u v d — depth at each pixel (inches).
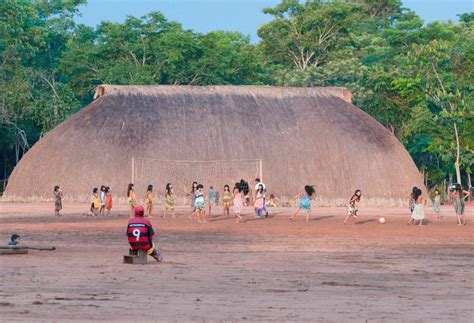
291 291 940.6
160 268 1186.6
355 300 868.6
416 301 865.5
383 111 5108.3
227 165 3786.9
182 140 3833.7
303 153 3880.4
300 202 2541.8
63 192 3745.1
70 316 742.5
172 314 763.4
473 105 4488.2
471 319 751.7
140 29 5782.5
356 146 3944.4
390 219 2650.1
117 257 1355.8
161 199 3676.2
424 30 5782.5
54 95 5349.4
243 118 3976.4
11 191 3873.0
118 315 752.3
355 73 5689.0
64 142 3865.7
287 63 6476.4
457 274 1146.0
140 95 4045.3
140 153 3769.7
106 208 2856.8
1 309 783.1
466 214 2982.3
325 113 4072.3
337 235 1963.6
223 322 724.0
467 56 4736.7
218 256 1407.5
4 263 1240.2
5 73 5349.4
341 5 6289.4
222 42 6210.6
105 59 5792.3
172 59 5625.0
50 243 1688.0
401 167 3961.6
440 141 4549.7
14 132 5226.4
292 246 1649.9
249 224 2363.4
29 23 5940.0
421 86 4645.7
